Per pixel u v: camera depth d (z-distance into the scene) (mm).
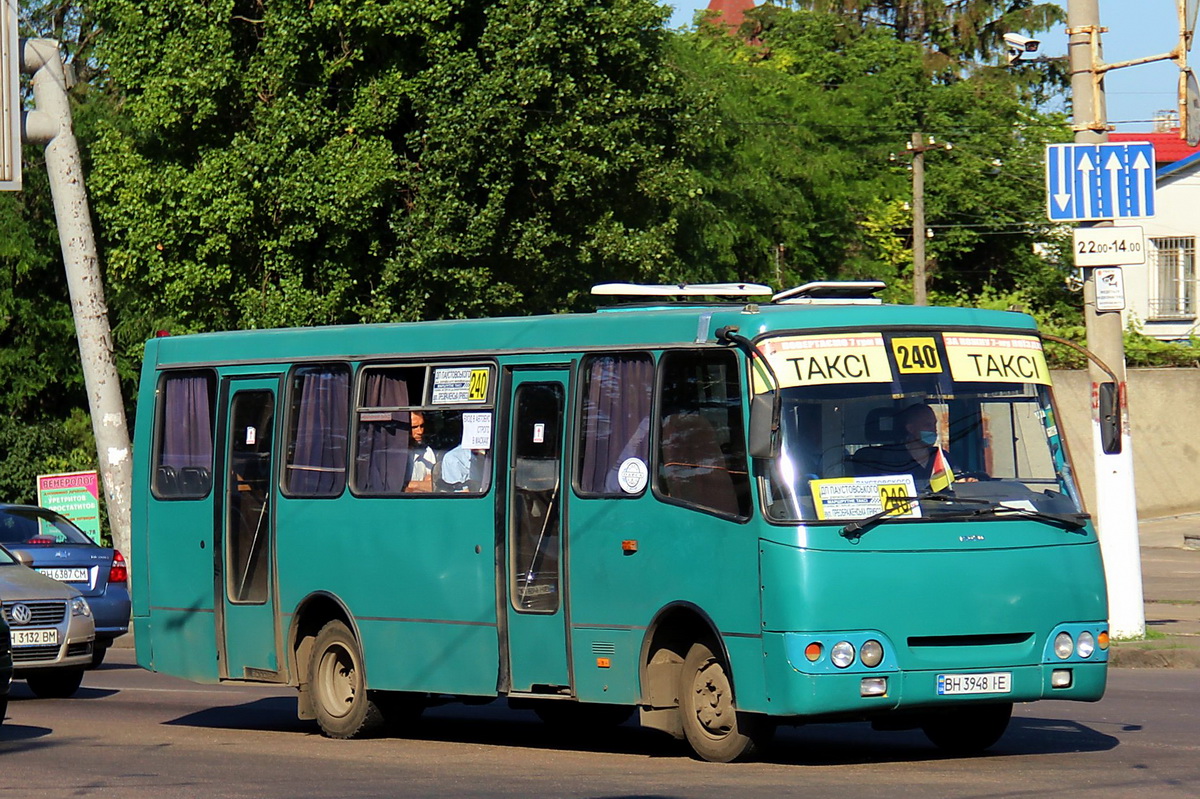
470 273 48531
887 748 20797
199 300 50094
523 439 21375
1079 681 18781
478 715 27234
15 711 28203
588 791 17297
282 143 47750
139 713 27859
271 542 24406
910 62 103750
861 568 17922
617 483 20094
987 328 19641
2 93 32969
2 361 66438
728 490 18719
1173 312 80688
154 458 26375
